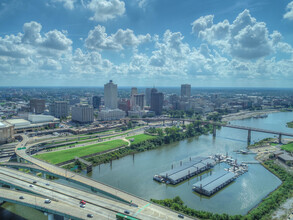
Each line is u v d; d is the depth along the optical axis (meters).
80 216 145.12
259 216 177.12
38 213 186.38
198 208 197.38
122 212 151.88
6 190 183.62
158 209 158.00
